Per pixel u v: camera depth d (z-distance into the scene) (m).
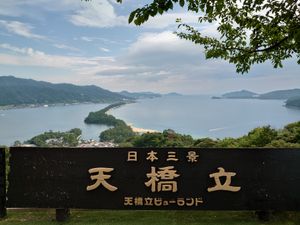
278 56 8.09
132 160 6.20
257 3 6.61
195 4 5.90
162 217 6.27
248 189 6.10
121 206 6.18
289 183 6.08
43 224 6.01
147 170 6.18
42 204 6.23
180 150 6.18
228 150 6.14
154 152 6.20
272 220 6.12
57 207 6.20
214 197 6.12
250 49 7.65
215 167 6.14
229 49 8.33
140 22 4.90
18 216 6.43
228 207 6.09
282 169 6.10
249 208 6.08
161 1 4.79
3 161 6.31
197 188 6.12
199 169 6.15
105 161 6.23
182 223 5.96
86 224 5.98
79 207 6.20
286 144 9.19
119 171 6.21
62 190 6.23
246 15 7.23
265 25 6.89
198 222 6.02
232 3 7.40
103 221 6.11
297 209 6.05
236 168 6.13
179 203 6.12
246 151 6.14
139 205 6.16
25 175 6.29
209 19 8.50
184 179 6.14
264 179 6.10
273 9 6.37
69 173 6.25
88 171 6.23
